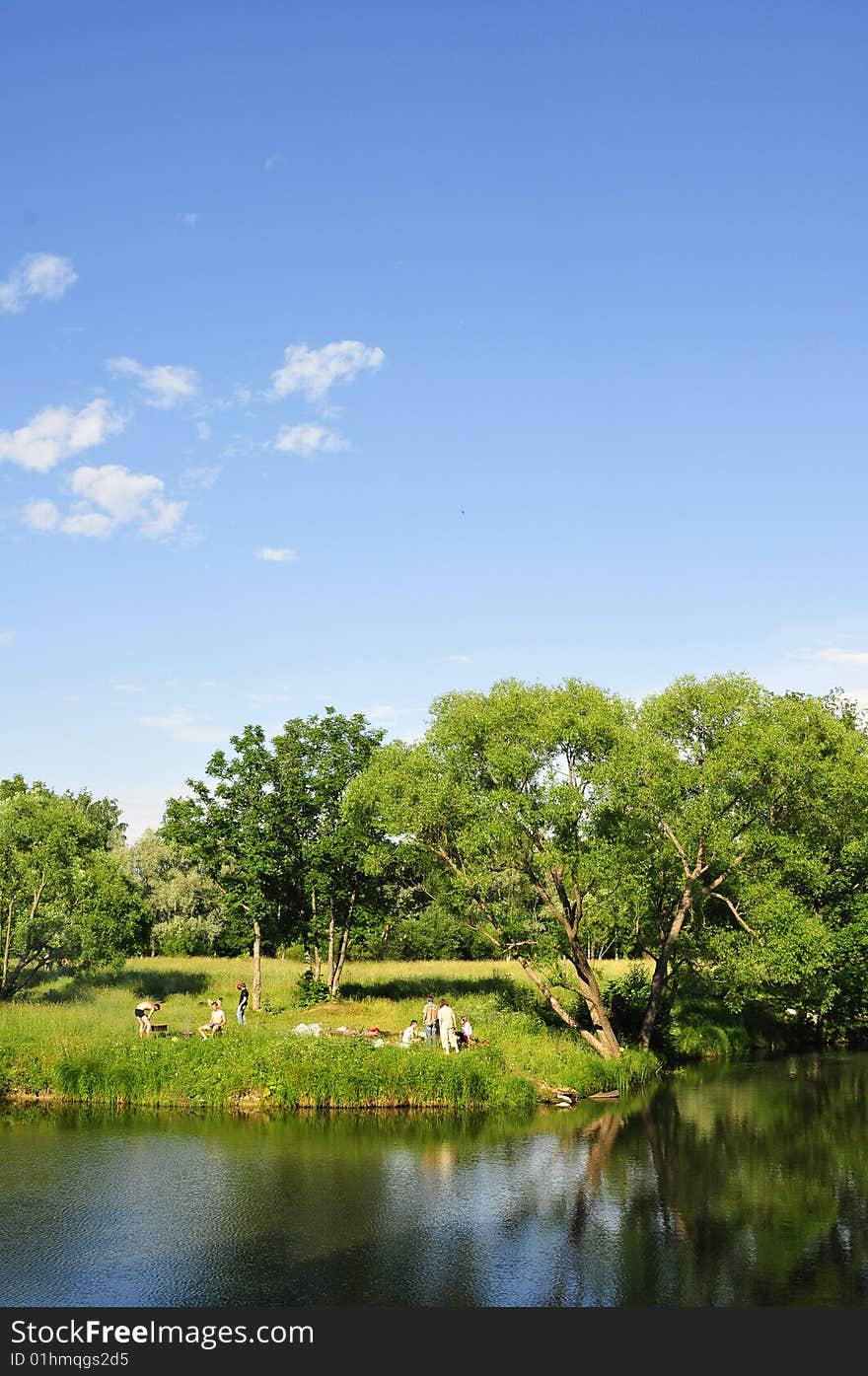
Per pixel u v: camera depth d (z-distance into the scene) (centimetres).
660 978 3547
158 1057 2727
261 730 4556
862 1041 4441
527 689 3356
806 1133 2434
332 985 4391
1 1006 3534
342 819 4350
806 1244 1622
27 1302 1379
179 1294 1405
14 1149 2159
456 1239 1628
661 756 3344
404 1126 2450
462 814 3300
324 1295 1408
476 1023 3572
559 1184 1956
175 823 4469
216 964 5650
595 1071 3036
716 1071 3503
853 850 3938
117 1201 1795
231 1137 2291
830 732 3650
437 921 6594
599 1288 1439
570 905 3400
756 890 3381
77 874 4275
